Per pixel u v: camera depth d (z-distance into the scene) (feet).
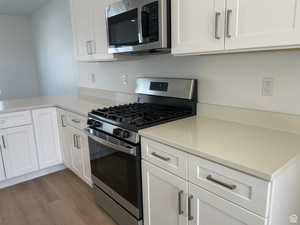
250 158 3.34
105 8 6.61
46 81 16.53
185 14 4.53
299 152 3.52
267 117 4.79
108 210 6.55
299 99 4.33
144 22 5.27
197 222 4.04
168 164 4.33
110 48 6.60
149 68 7.35
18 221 6.67
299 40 3.15
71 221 6.59
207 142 4.05
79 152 7.88
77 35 8.38
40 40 15.98
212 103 5.79
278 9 3.28
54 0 12.58
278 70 4.51
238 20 3.74
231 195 3.38
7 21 16.39
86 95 10.81
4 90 16.94
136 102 7.93
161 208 4.76
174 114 5.87
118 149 5.36
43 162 9.04
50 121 8.96
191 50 4.55
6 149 8.09
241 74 5.10
